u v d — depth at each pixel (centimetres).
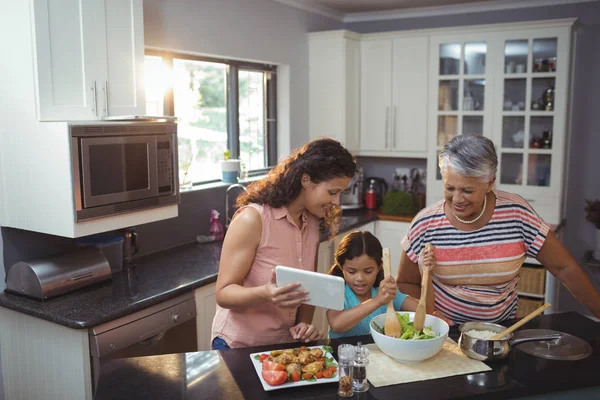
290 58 420
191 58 339
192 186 347
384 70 443
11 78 228
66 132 218
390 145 450
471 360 153
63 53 227
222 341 173
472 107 413
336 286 140
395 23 470
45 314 218
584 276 184
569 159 421
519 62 393
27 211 236
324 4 438
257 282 168
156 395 134
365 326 183
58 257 247
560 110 384
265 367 142
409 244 192
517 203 182
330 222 184
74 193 221
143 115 261
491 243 180
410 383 139
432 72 423
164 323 243
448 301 188
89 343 216
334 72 432
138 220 255
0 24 226
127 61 255
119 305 227
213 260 298
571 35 380
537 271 369
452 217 183
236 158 386
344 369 134
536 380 141
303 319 183
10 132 235
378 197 477
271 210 167
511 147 404
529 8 421
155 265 288
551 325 180
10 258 248
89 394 218
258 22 382
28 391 240
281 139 429
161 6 304
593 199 419
